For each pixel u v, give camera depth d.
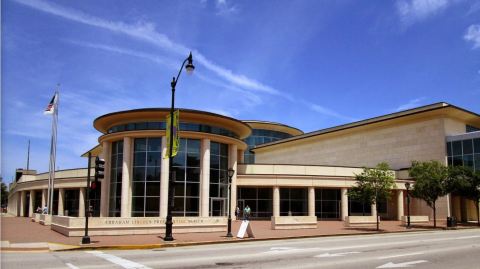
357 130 58.03
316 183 46.25
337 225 37.59
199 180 37.81
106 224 24.73
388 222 42.41
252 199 47.84
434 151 48.19
